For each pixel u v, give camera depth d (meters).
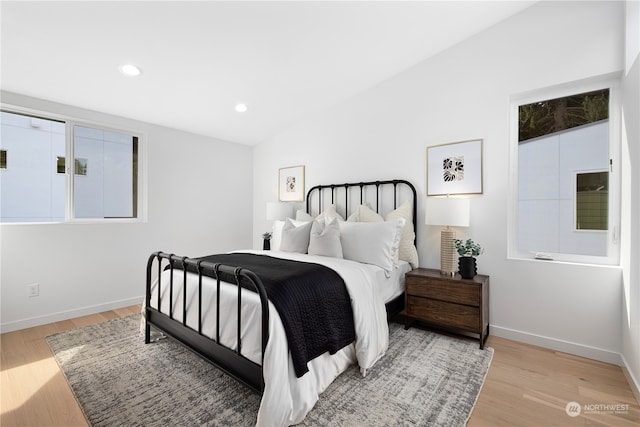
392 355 2.22
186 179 3.90
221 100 3.24
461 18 2.45
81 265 3.04
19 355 2.21
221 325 1.79
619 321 2.09
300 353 1.52
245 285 1.82
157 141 3.62
